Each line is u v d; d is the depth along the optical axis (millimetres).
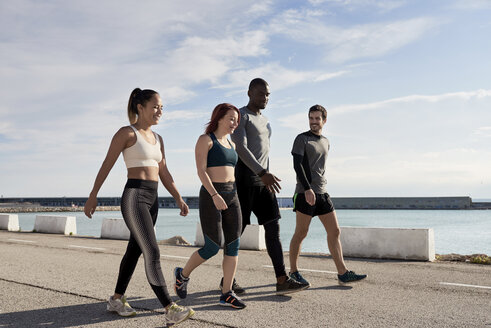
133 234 3057
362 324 3105
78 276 5137
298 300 3877
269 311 3459
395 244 7062
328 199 4430
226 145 3510
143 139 3115
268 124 4266
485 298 4023
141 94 3186
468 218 48500
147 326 3041
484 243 18516
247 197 4000
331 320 3203
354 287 4527
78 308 3574
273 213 4043
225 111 3453
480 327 3045
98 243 9633
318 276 5258
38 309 3539
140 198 3049
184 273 3604
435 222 38812
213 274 5371
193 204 106062
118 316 3316
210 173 3428
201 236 9523
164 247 9102
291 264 4414
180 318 2916
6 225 14445
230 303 3561
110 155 3018
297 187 4391
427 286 4609
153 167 3162
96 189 3041
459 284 4730
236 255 3592
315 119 4395
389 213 68688
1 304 3711
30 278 4969
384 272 5613
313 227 32219
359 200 91250
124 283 3328
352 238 7480
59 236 11812
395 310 3533
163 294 2959
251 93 4141
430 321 3199
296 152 4293
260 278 5102
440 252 14719
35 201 107938
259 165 3803
